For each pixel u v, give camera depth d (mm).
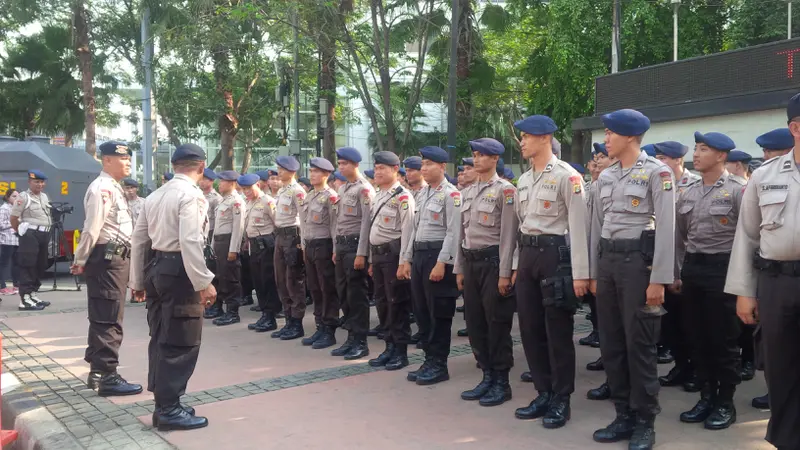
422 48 14445
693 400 4828
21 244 8969
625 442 3990
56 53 24219
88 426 4488
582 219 4094
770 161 3375
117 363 5262
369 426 4344
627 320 3834
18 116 25484
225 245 8047
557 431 4199
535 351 4449
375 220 5988
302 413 4629
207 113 18438
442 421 4422
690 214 4602
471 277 4859
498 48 20125
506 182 4738
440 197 5551
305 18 13305
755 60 7848
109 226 5215
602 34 15844
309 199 6773
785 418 3340
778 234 3205
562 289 4113
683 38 16219
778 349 3279
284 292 7324
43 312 8906
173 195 4383
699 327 4406
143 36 18375
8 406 5020
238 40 14945
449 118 10883
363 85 14117
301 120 20250
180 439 4180
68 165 12594
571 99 16875
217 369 5852
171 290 4320
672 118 8766
